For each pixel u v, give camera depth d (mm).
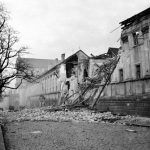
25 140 11812
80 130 15039
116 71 28781
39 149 9680
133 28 24531
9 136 13195
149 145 10031
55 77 52125
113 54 40938
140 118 19641
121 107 24219
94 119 21344
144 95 21031
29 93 82688
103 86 28859
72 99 39656
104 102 27578
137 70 24359
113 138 11922
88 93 34125
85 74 43094
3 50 33500
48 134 13609
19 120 23031
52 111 32656
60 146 10156
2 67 33938
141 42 23484
